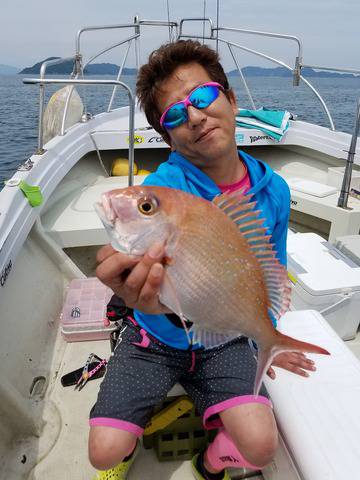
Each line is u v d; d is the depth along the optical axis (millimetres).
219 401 688
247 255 485
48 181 1303
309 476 581
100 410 688
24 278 1081
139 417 688
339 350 780
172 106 684
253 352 745
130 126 1200
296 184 1709
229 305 483
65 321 1099
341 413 657
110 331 1108
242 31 2018
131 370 724
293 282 1088
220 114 692
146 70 720
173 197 460
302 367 708
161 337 731
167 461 812
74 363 1045
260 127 1998
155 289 457
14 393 835
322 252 1179
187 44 707
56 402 932
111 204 457
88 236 1312
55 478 776
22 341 967
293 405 672
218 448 698
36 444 837
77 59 1828
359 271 1089
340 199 1505
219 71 730
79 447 834
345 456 592
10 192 1078
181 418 799
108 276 482
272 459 683
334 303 1035
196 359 727
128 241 462
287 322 851
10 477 771
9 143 5969
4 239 903
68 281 1304
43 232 1242
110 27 1924
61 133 1638
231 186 771
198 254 462
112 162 2039
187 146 715
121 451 664
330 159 2061
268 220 773
